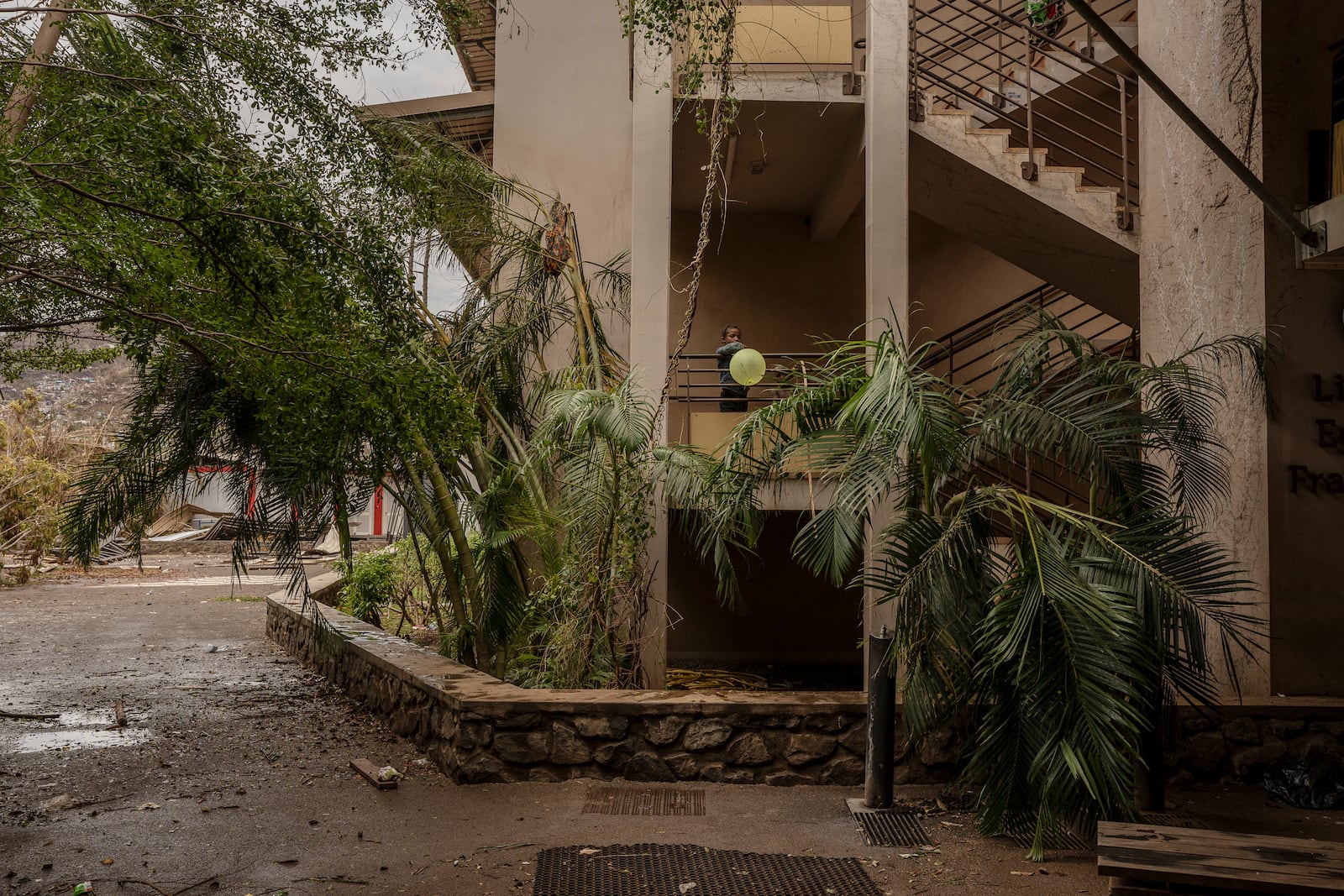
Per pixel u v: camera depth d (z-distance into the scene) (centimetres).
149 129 412
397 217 643
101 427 2136
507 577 694
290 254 456
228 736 673
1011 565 486
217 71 562
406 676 654
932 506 514
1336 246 547
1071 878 415
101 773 579
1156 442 516
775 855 443
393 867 422
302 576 752
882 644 524
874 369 499
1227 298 612
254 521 735
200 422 682
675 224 1064
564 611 671
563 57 975
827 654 1020
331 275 484
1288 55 614
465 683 611
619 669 668
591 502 654
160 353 607
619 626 686
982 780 529
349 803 518
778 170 914
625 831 474
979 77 1012
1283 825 488
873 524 654
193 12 547
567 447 672
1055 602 434
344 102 615
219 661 998
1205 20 632
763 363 694
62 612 1403
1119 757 410
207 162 428
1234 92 609
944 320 1055
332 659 873
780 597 1023
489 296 860
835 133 808
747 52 777
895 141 718
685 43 750
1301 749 561
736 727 564
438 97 995
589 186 962
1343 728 561
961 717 562
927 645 475
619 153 965
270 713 747
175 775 574
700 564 1027
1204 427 534
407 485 781
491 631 690
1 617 1342
